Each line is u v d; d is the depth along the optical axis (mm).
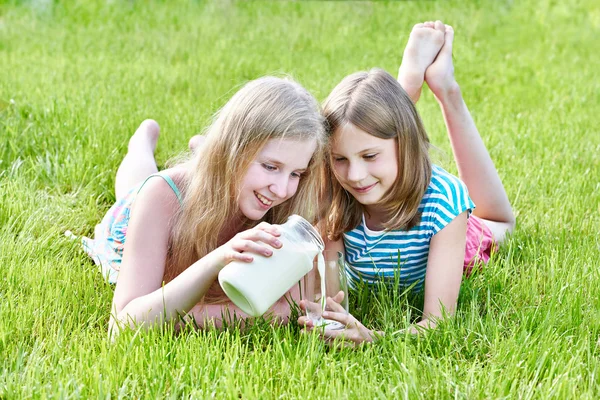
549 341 2291
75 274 2857
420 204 2672
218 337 2410
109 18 7469
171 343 2275
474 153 3174
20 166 3787
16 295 2639
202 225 2508
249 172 2383
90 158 3855
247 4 8016
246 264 2238
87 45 6578
